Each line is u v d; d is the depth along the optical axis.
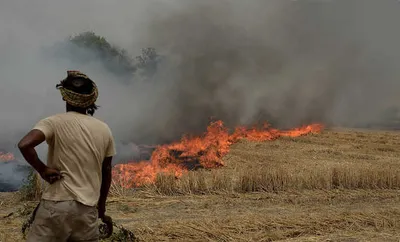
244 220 6.23
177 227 5.84
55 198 3.21
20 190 7.67
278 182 8.52
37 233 3.23
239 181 8.45
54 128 3.26
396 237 5.79
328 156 13.38
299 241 5.54
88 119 3.40
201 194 8.12
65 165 3.25
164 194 8.04
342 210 7.20
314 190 8.54
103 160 3.48
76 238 3.28
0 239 5.26
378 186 8.93
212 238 5.60
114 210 6.95
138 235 5.54
